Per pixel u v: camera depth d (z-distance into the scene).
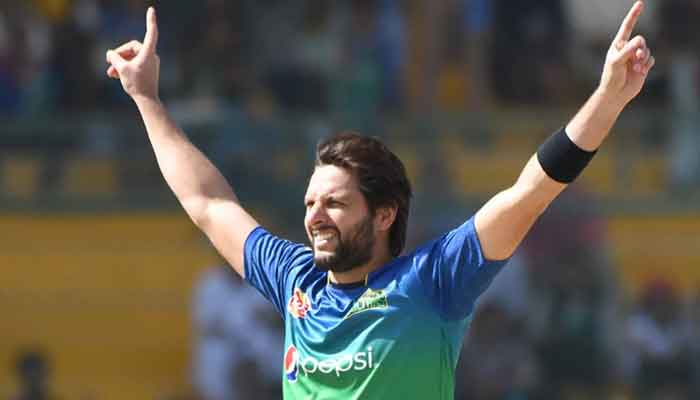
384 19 55.41
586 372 48.06
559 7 57.28
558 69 57.31
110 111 53.78
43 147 51.72
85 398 49.91
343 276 15.60
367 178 15.36
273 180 50.22
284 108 53.81
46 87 53.59
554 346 47.84
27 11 53.75
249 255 16.73
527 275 48.38
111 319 51.16
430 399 15.22
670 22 57.03
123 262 51.59
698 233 53.06
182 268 51.66
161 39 53.22
